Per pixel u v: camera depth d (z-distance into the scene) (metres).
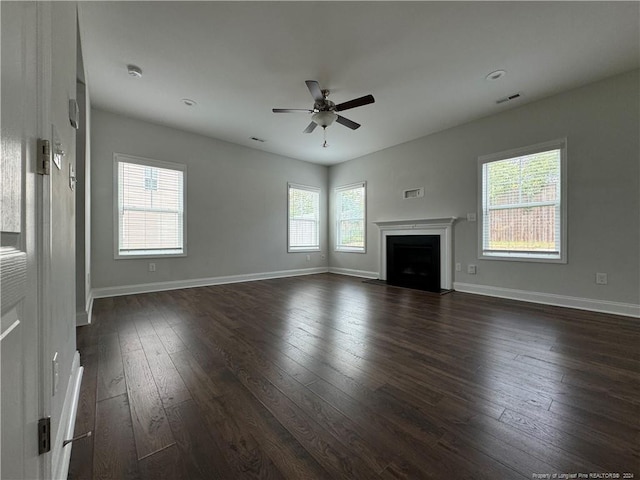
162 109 3.94
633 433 1.31
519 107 3.81
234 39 2.54
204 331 2.69
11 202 0.57
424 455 1.19
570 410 1.48
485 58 2.80
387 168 5.57
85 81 2.79
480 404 1.54
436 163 4.77
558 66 2.94
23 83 0.65
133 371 1.90
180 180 4.72
